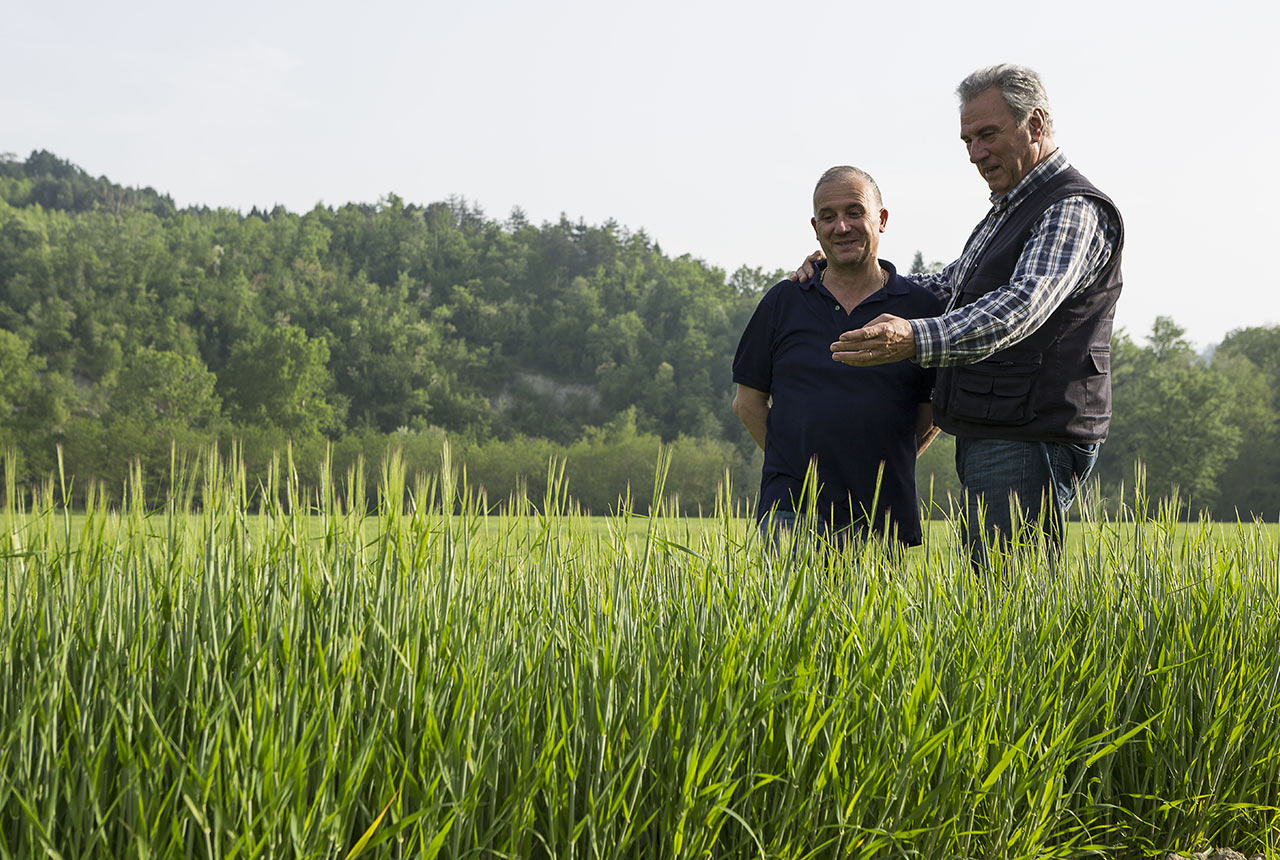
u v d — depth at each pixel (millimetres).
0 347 118875
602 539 2828
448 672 2117
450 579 2320
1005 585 3078
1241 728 2777
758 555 2863
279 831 1823
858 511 4090
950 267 4527
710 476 87375
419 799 1980
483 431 157750
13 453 2135
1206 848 2869
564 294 194750
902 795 2297
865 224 4105
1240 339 129000
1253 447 102312
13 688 1949
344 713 1947
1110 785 2746
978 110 3688
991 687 2455
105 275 164625
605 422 165125
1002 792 2428
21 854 1791
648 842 2219
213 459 2285
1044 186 3656
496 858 2064
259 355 132750
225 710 1834
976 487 3789
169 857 1773
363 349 161125
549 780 2082
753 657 2316
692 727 2217
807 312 4270
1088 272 3553
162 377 118562
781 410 4242
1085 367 3623
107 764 1912
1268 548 3566
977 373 3654
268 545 2320
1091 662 2773
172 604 2141
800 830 2240
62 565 2254
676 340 175250
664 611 2551
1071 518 3791
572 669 2262
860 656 2432
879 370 4105
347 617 2137
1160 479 94875
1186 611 3072
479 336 184125
